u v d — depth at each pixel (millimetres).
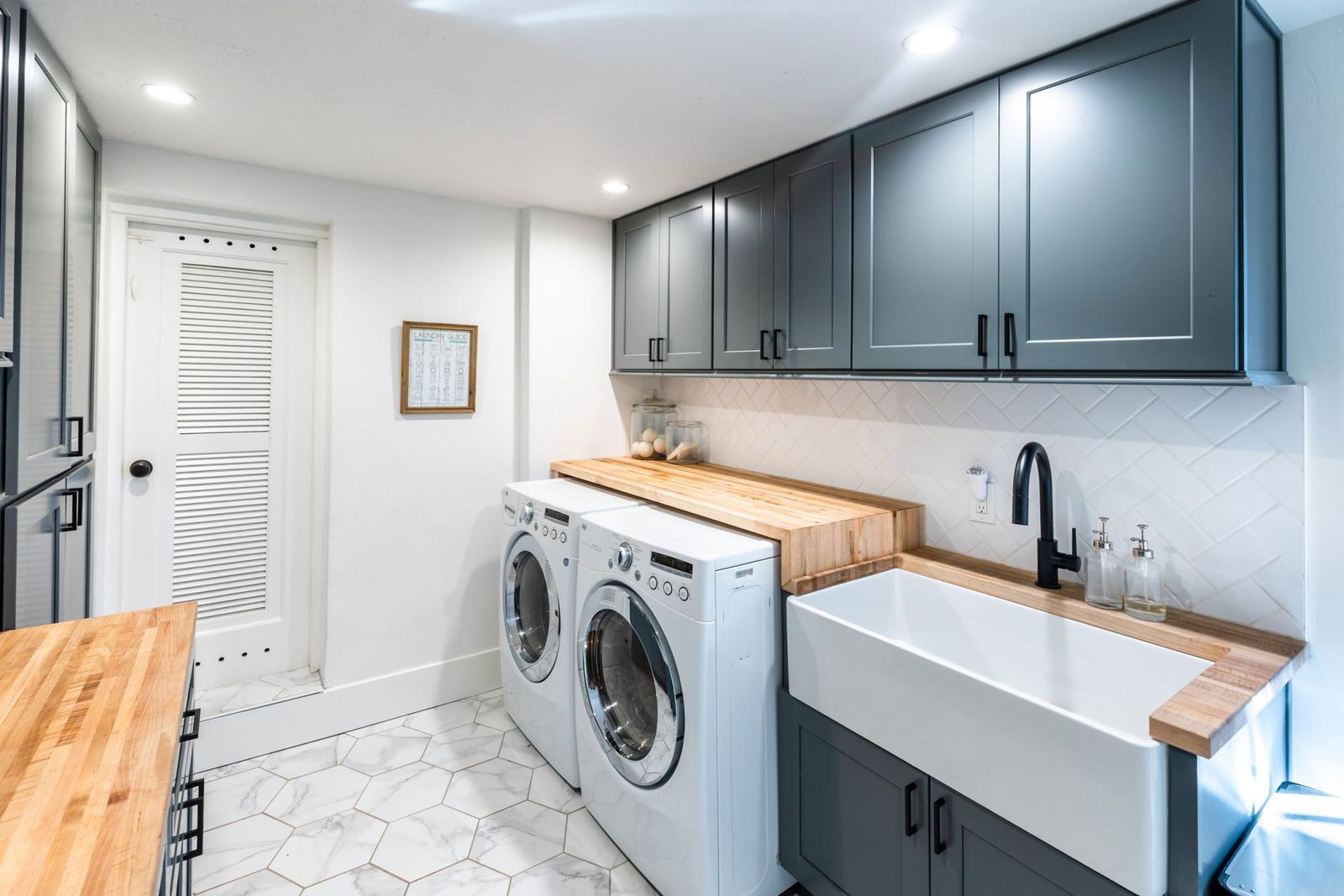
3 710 1045
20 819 792
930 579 1973
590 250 3215
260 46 1613
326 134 2182
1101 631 1581
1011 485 1943
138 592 2543
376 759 2533
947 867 1401
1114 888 1122
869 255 1974
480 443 3053
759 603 1792
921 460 2195
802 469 2639
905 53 1579
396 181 2668
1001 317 1633
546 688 2426
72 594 1964
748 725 1772
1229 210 1255
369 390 2770
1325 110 1361
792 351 2250
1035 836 1240
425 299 2873
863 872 1594
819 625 1681
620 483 2605
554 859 2008
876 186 1957
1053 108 1532
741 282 2469
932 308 1798
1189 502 1588
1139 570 1555
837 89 1780
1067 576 1823
